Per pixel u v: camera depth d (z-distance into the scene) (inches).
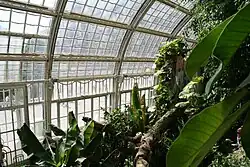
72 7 332.5
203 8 152.5
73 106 401.1
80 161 179.6
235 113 36.0
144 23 470.9
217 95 131.3
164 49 280.1
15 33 298.2
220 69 35.5
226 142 171.3
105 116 266.2
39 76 348.8
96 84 442.9
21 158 313.0
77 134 194.1
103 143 224.4
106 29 401.4
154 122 268.8
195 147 37.1
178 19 515.8
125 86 516.1
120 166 230.5
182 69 275.1
